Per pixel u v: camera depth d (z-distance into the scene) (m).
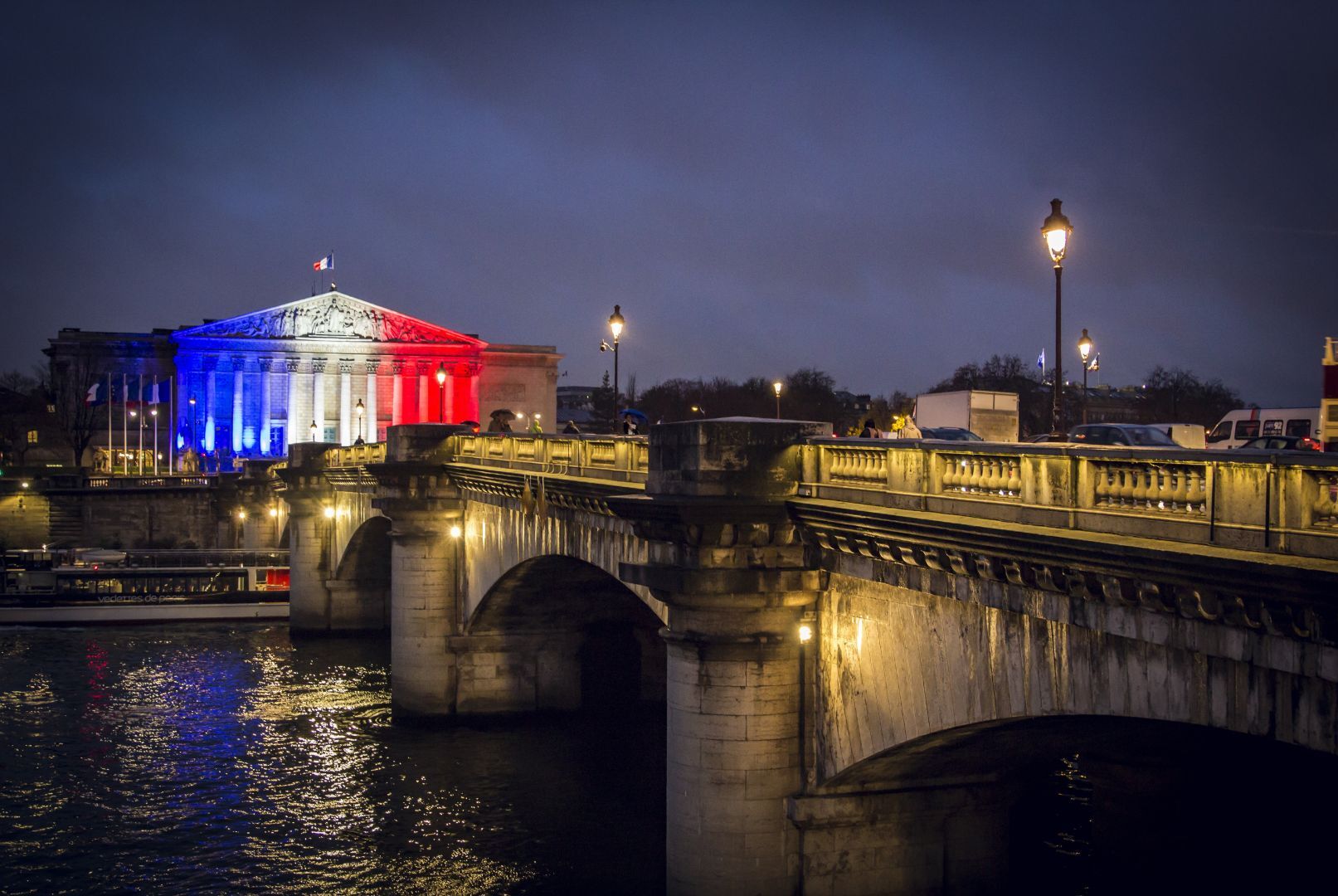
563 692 50.75
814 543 23.12
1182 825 24.73
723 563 23.56
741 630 23.78
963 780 24.38
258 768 45.09
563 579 44.94
